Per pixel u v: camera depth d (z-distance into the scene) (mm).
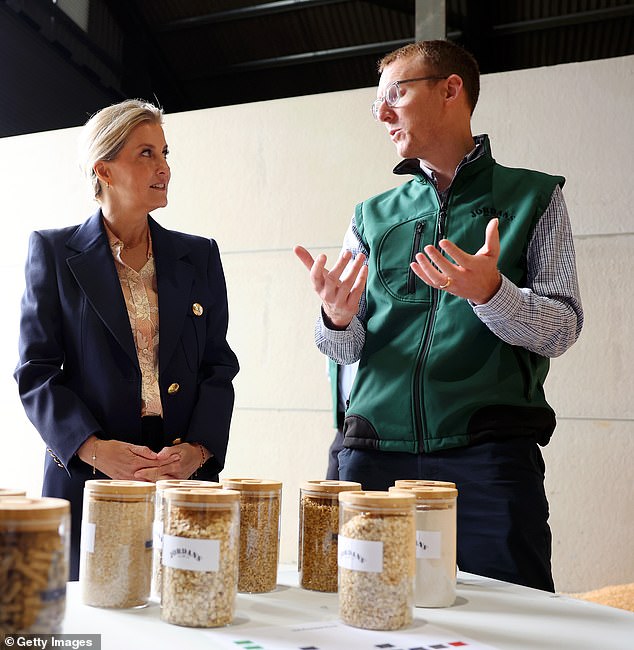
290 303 3336
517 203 1638
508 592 1072
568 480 2869
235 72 4531
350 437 1616
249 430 3332
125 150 1844
